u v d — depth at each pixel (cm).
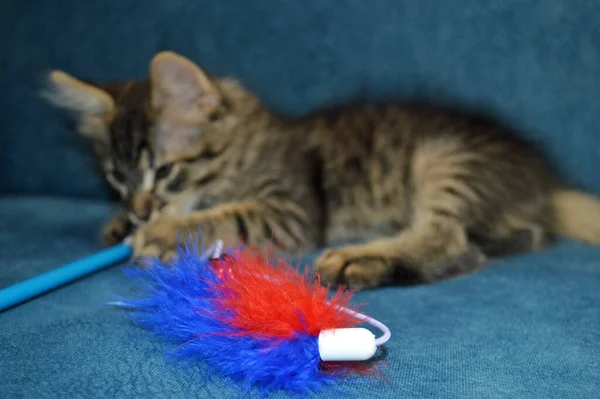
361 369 33
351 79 69
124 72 72
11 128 75
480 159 52
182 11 71
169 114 51
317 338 33
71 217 62
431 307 39
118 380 32
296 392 31
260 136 54
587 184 65
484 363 33
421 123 56
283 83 71
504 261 48
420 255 45
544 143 61
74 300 40
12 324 37
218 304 35
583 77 65
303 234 51
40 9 72
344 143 56
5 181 76
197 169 51
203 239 44
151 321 36
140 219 50
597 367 33
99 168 55
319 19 69
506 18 65
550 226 54
